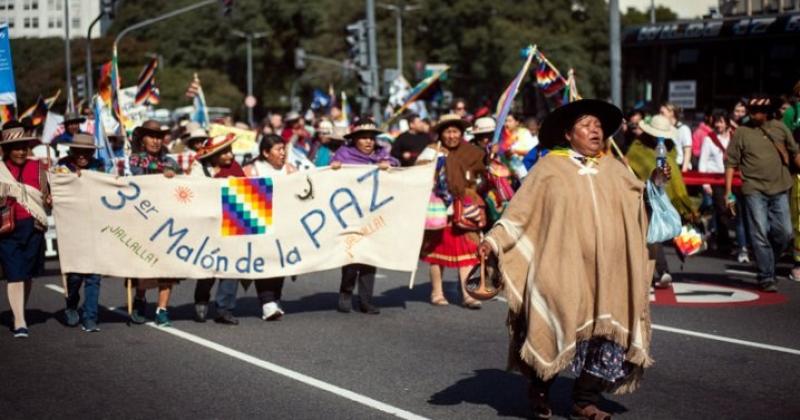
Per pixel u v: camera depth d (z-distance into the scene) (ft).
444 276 47.44
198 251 36.14
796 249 44.24
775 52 64.80
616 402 24.82
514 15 208.85
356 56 86.79
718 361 29.07
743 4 73.41
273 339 33.40
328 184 37.27
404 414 24.03
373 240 37.63
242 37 275.59
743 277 45.55
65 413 24.77
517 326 22.99
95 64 195.11
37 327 36.24
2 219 33.86
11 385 27.66
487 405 24.80
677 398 25.16
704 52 68.13
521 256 22.49
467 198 38.70
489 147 40.57
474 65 207.72
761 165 41.32
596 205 22.03
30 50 117.70
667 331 33.35
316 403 25.18
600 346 22.12
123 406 25.30
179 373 28.71
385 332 34.32
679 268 48.83
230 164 37.96
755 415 23.56
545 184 22.40
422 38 236.02
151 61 65.92
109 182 35.55
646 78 71.51
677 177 40.96
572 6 215.72
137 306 36.65
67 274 36.11
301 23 273.33
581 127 22.57
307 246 37.17
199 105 84.58
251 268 36.52
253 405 25.12
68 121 59.11
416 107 78.54
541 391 23.24
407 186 37.68
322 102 121.08
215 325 36.22
